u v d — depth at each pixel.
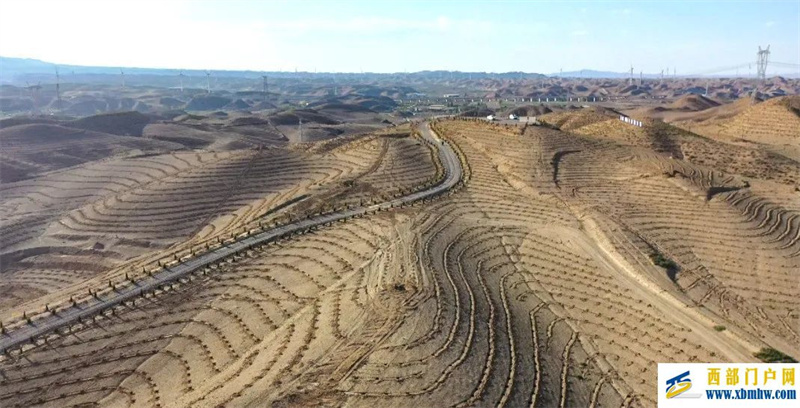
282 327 42.84
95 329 44.81
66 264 78.06
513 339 41.31
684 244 64.94
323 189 86.38
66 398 36.09
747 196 80.12
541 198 79.12
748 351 42.19
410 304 44.00
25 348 42.09
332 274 52.78
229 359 39.16
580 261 59.16
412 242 59.94
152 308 48.00
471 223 68.88
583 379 37.94
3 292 71.31
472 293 48.72
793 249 65.06
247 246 61.31
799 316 51.00
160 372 38.59
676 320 47.12
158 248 80.19
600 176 88.12
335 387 32.16
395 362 35.03
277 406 30.22
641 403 35.66
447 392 32.34
